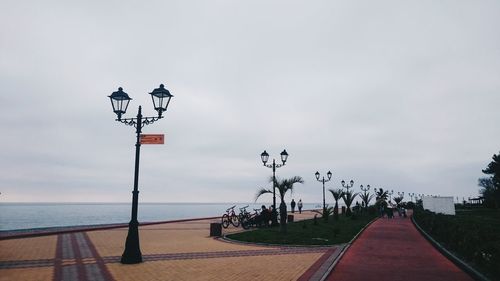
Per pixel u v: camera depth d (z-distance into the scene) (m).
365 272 9.42
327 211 31.41
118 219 83.00
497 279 8.10
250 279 8.40
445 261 11.23
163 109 11.15
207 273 9.05
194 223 29.62
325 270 9.34
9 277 8.38
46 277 8.41
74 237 17.36
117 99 11.18
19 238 16.67
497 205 55.06
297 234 18.81
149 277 8.53
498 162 58.19
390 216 39.56
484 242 10.27
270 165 22.33
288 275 8.84
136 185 10.82
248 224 24.28
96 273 8.91
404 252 13.18
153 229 23.05
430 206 40.81
